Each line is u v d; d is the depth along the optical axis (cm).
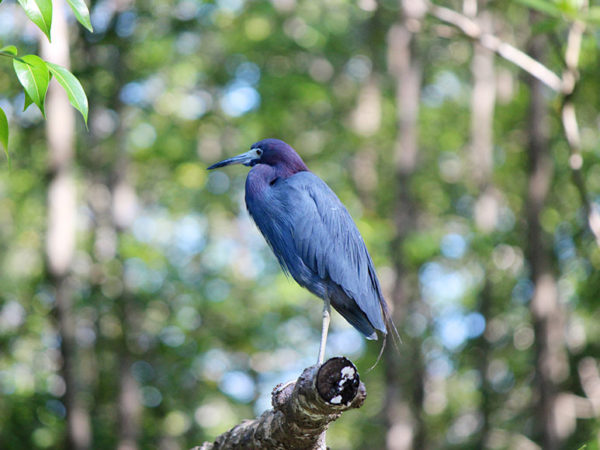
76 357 1470
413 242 1762
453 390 2192
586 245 1441
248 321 1859
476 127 2122
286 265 685
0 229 2019
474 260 1983
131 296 1678
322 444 445
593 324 1574
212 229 2188
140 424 1806
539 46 1455
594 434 1273
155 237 1942
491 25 1823
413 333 2041
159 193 2228
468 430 2295
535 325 1573
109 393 1834
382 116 2339
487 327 1898
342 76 2425
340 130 2247
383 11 2102
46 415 1580
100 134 1939
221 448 485
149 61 1877
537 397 1608
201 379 1930
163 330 1767
